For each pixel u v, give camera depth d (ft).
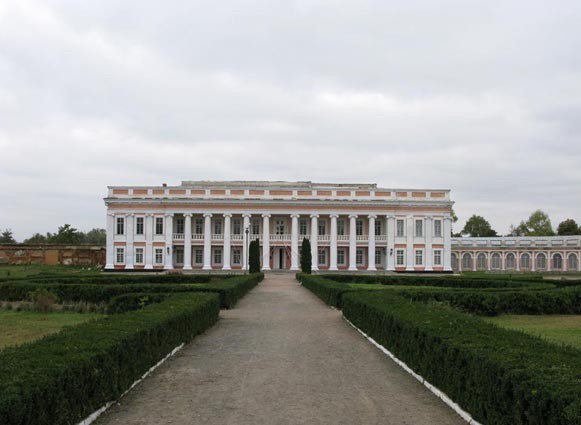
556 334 66.13
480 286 141.28
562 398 23.49
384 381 43.73
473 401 32.63
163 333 50.31
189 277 151.33
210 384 42.34
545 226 449.89
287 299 119.34
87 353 34.06
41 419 27.02
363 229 289.74
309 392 40.16
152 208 274.98
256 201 275.18
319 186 307.58
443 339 38.42
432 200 280.10
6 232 437.17
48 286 105.60
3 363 30.86
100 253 300.20
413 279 155.43
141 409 35.83
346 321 81.10
